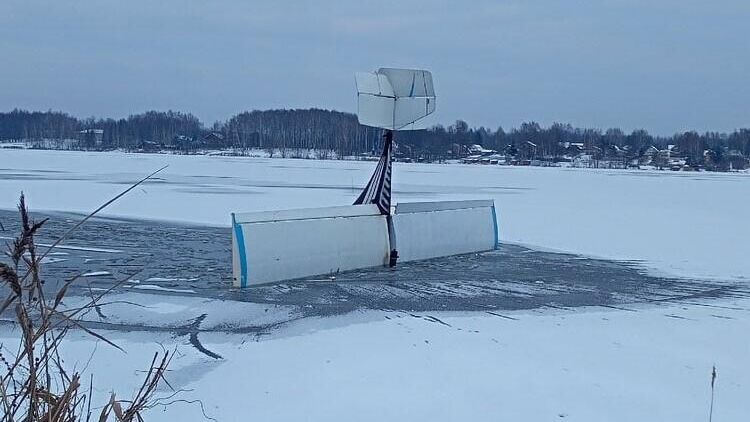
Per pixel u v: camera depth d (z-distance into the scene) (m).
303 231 10.04
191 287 9.22
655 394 5.66
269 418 4.96
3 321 6.43
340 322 7.60
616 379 6.00
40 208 19.91
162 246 13.03
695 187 41.09
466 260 12.30
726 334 7.54
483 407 5.29
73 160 59.97
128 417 2.33
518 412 5.21
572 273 11.24
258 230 9.47
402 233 11.60
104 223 16.67
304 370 6.01
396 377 5.89
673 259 13.18
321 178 39.66
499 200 27.72
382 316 7.89
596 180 47.75
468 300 8.89
